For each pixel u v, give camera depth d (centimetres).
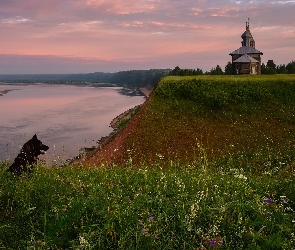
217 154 2725
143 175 878
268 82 3891
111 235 516
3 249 510
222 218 553
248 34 7694
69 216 580
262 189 814
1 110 10000
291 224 577
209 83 3969
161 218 553
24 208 670
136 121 3444
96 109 10362
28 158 1110
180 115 3525
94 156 2872
